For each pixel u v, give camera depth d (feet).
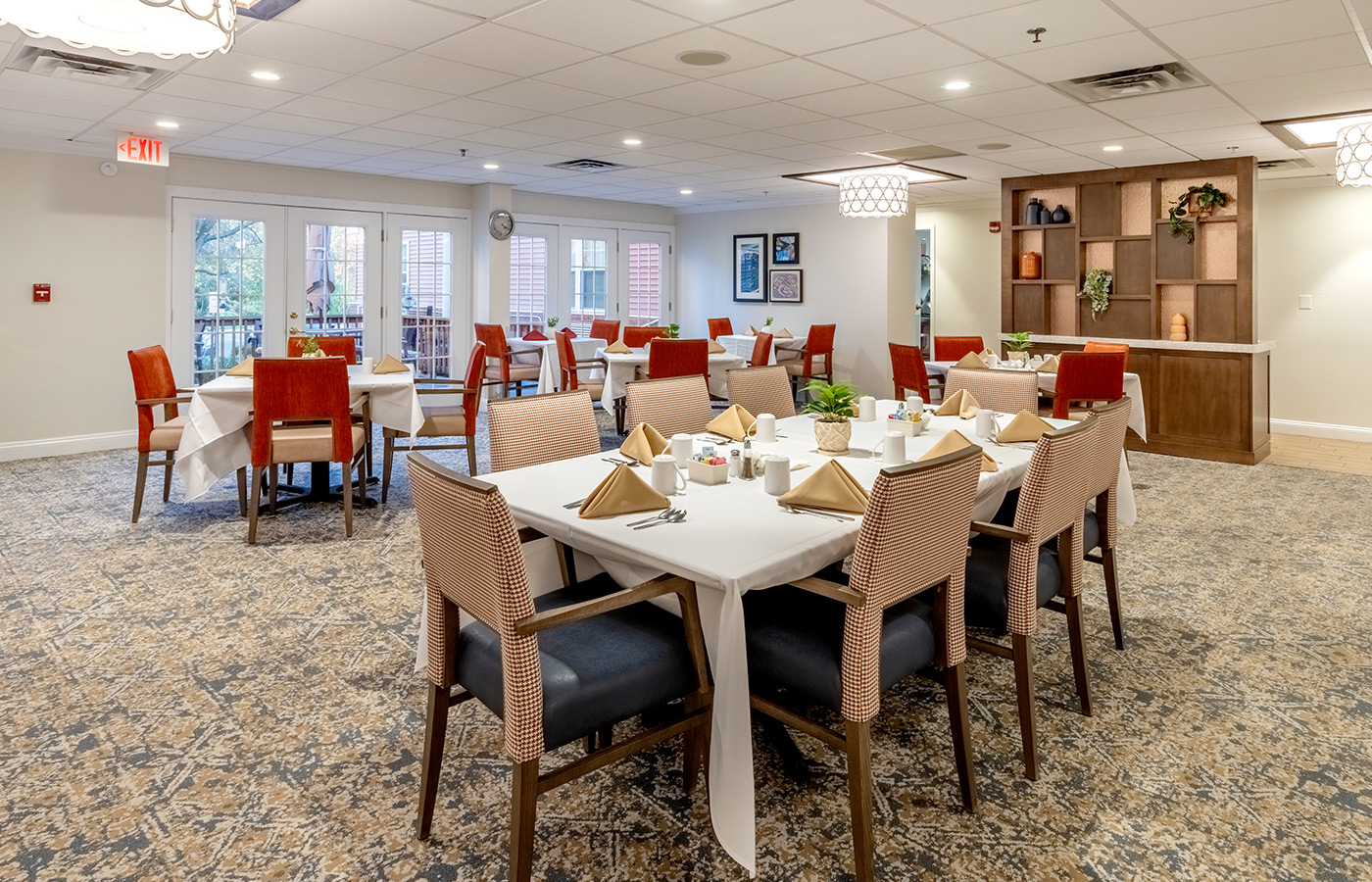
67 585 12.69
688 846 6.81
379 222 29.01
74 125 19.63
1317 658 10.37
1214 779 7.72
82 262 22.77
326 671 9.89
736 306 37.40
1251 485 20.11
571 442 10.93
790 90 16.08
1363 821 7.07
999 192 30.78
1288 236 27.63
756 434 11.28
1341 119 18.22
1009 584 7.82
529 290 33.63
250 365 17.51
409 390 17.33
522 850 5.90
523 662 5.78
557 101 17.13
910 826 7.04
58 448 22.75
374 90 16.30
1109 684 9.66
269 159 25.00
